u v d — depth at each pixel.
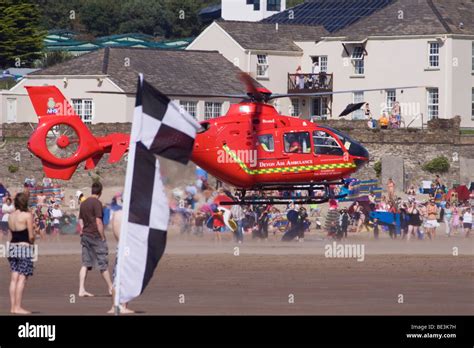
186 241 162.88
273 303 96.38
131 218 72.06
